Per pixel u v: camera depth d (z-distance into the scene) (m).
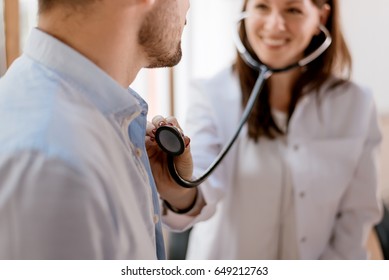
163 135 0.72
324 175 1.09
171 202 0.89
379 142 1.18
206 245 1.15
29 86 0.46
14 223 0.39
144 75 1.71
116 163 0.49
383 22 2.14
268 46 1.00
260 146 1.11
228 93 1.15
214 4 1.95
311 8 1.01
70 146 0.41
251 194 1.09
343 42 1.17
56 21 0.50
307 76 1.12
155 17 0.53
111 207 0.44
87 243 0.40
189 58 1.93
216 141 1.09
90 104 0.49
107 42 0.51
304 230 1.09
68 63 0.49
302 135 1.11
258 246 1.11
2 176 0.40
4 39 0.80
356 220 1.14
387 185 2.21
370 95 1.17
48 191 0.39
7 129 0.42
